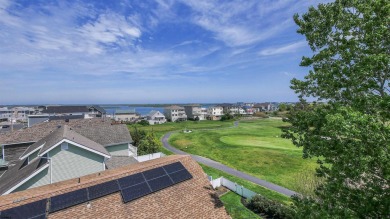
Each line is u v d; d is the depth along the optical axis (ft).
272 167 126.31
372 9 28.32
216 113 512.63
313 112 37.04
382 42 29.30
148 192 39.75
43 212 31.48
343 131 24.59
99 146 73.56
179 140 219.61
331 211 28.35
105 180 39.73
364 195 28.50
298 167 124.98
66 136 59.57
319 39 37.65
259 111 620.08
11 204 31.19
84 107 324.80
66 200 34.04
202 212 40.19
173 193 41.70
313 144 34.09
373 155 25.46
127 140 108.88
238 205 75.20
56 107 307.78
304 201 34.19
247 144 187.42
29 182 53.16
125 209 35.83
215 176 110.11
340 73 33.19
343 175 30.81
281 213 64.18
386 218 26.66
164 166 47.96
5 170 78.79
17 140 87.71
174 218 37.06
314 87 38.65
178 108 453.99
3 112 409.90
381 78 30.60
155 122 399.03
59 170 57.67
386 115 26.55
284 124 343.87
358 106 28.96
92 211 33.94
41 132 97.14
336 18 35.24
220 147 179.11
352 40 31.50
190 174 48.08
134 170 44.55
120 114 443.73
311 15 38.24
